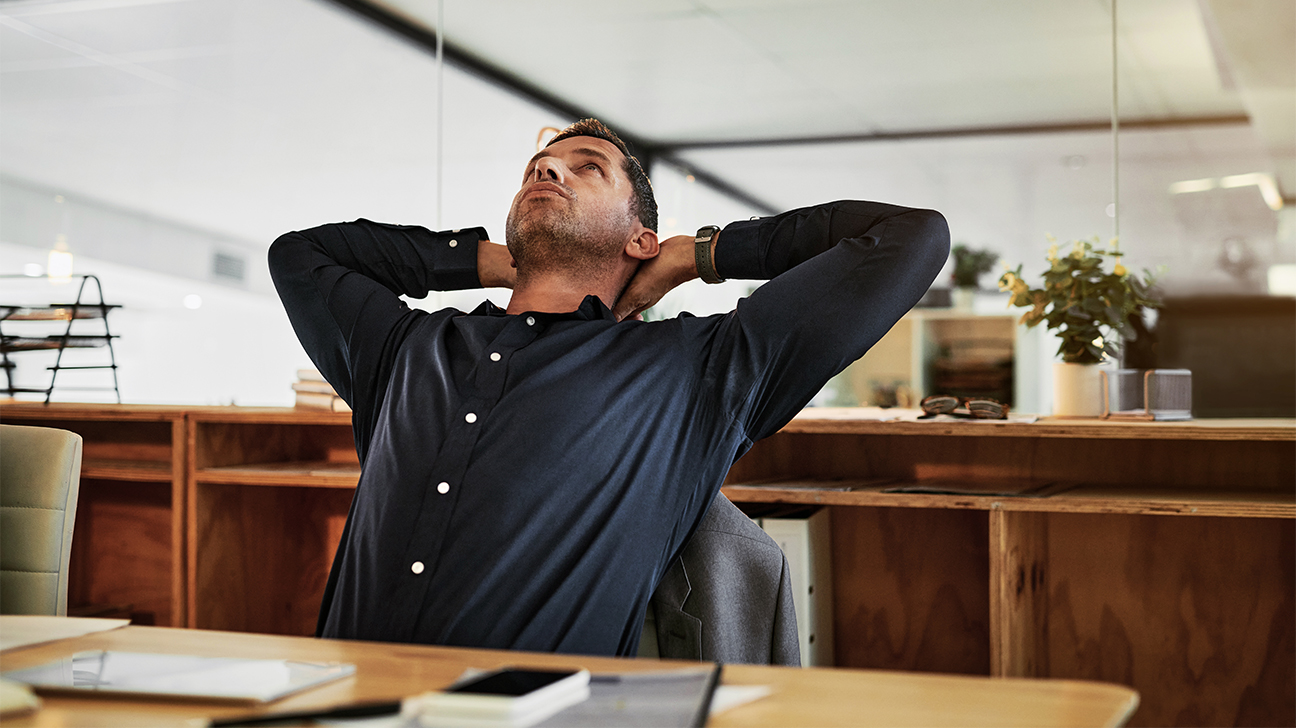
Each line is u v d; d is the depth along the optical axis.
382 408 1.16
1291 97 3.36
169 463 2.70
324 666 0.65
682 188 4.15
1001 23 3.68
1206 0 3.42
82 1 4.26
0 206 5.40
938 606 2.29
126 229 5.22
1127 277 2.34
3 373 4.91
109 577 2.89
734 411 1.13
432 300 3.80
